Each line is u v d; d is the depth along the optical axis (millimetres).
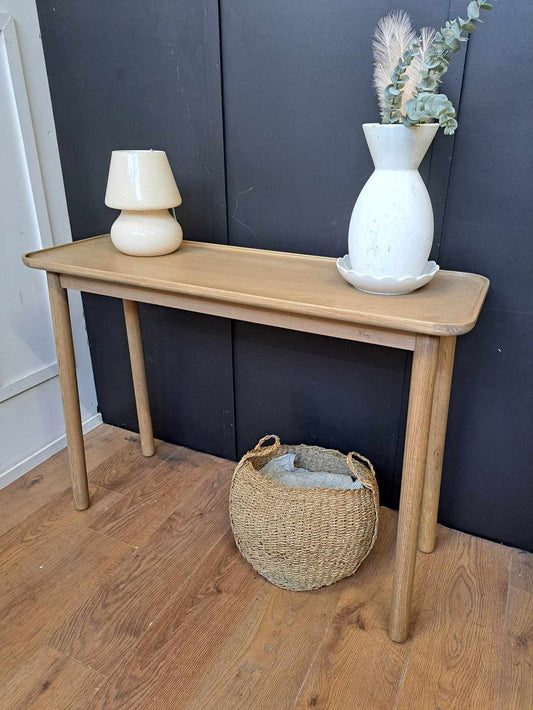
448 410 1419
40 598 1367
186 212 1629
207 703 1120
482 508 1531
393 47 1073
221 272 1296
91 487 1775
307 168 1415
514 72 1132
